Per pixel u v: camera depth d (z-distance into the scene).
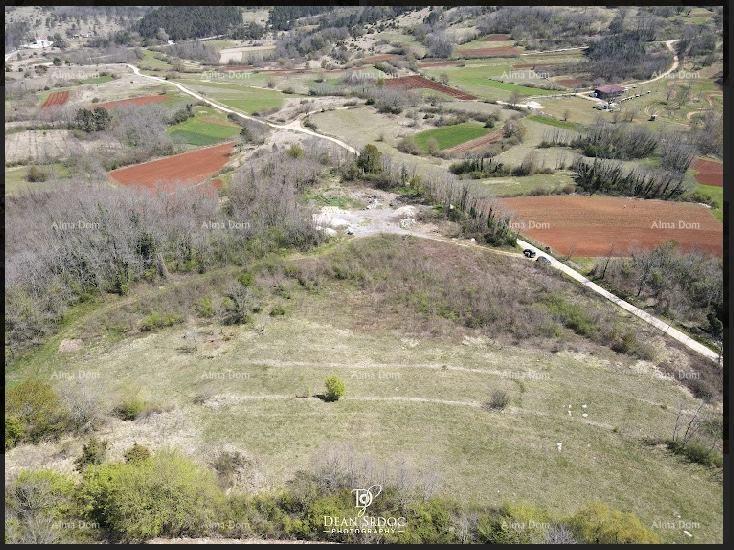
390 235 87.31
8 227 82.31
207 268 78.06
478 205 94.38
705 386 57.66
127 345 63.72
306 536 38.59
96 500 39.38
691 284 75.19
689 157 114.62
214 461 46.03
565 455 48.50
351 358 61.69
